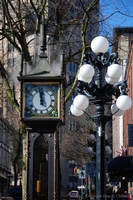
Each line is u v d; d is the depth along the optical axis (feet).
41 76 31.68
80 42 53.98
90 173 73.97
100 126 32.04
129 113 131.54
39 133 31.58
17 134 155.12
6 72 49.16
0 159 201.16
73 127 162.50
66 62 54.03
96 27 53.16
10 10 60.64
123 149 143.02
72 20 53.72
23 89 31.78
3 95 84.99
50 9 59.21
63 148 158.10
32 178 31.01
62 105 31.63
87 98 31.19
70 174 267.80
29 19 58.95
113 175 77.20
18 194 81.82
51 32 59.88
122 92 32.27
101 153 31.30
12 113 125.90
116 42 52.85
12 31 50.19
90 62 33.45
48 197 30.63
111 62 33.58
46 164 31.50
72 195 162.09
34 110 31.53
